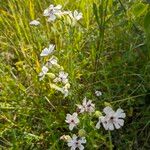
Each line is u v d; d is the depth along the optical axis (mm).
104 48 250
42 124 227
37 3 292
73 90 222
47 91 239
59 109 227
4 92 243
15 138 216
